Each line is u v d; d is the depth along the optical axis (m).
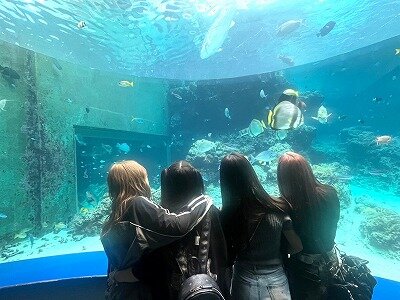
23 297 2.88
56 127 9.92
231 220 1.97
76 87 10.99
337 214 2.04
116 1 7.87
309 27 9.52
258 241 1.94
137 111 15.00
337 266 2.04
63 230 9.59
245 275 2.01
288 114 3.69
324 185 2.12
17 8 7.28
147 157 21.41
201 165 13.32
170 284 1.56
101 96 12.43
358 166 18.02
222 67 12.33
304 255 2.04
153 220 1.50
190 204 1.65
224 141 16.56
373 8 8.40
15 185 8.48
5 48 8.41
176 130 18.19
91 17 8.42
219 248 1.68
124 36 9.67
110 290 1.89
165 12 8.55
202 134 17.97
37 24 8.04
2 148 8.13
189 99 17.64
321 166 11.12
